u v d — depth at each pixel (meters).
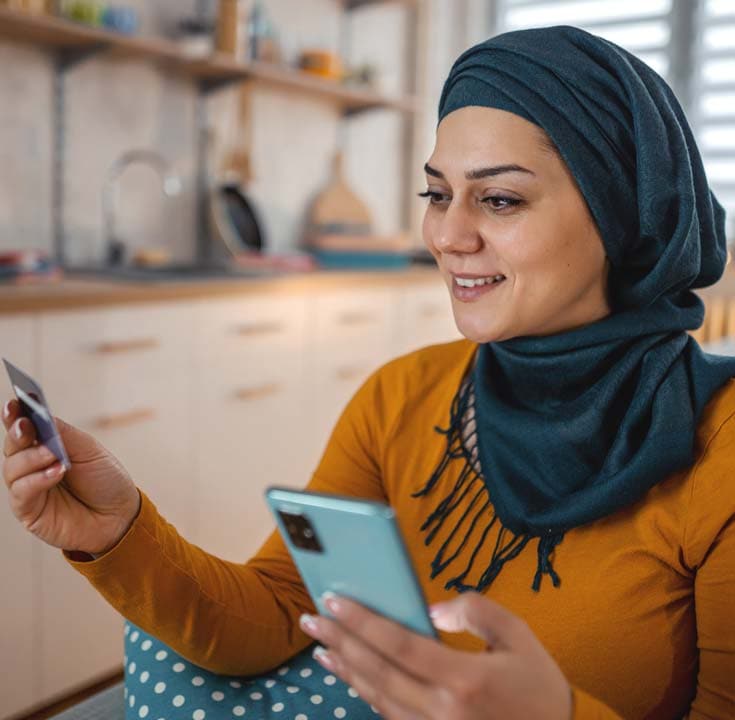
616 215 0.85
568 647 0.83
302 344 2.79
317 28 3.76
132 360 2.25
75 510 0.83
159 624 0.88
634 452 0.85
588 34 0.85
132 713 0.91
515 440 0.90
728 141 3.85
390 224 4.32
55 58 2.77
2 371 1.94
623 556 0.83
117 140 3.00
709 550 0.81
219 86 3.24
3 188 2.68
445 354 1.08
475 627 0.55
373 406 1.06
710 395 0.87
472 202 0.86
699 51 3.88
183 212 3.29
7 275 2.24
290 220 3.72
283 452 2.78
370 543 0.53
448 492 0.97
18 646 2.04
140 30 3.02
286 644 0.96
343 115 3.92
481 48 0.86
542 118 0.81
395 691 0.54
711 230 0.92
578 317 0.90
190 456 2.46
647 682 0.83
